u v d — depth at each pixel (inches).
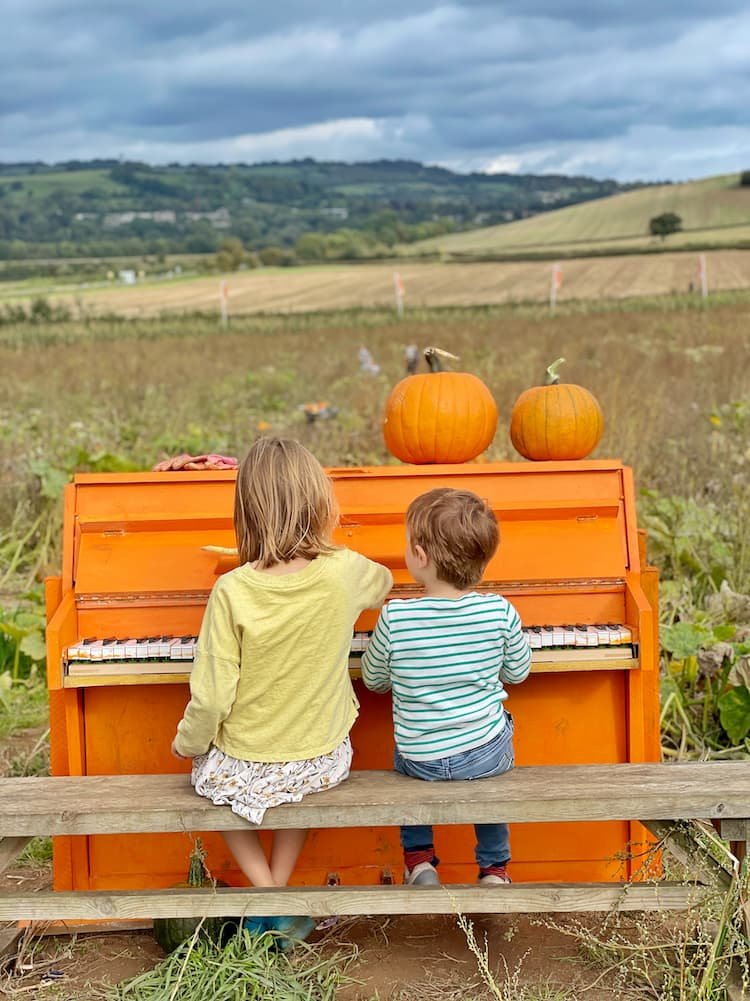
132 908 129.1
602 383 559.5
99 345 1201.4
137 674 138.9
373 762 153.4
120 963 138.7
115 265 4411.9
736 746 199.6
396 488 152.8
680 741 205.3
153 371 829.2
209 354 1035.9
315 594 126.0
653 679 149.7
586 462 154.5
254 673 126.0
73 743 145.4
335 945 141.8
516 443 172.1
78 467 361.4
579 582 148.2
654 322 1224.8
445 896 128.9
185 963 126.8
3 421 563.2
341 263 3732.8
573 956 138.0
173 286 2930.6
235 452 453.7
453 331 1202.6
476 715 133.3
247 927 134.2
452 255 3870.6
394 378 758.5
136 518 147.1
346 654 131.3
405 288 2529.5
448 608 132.3
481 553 131.4
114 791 131.2
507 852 139.9
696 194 4815.5
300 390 703.1
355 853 152.1
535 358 806.5
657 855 149.9
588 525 150.5
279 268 3639.3
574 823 152.5
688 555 280.2
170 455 441.7
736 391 570.6
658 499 319.3
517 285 2409.0
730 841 130.6
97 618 145.6
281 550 126.7
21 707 229.3
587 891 129.9
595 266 2699.3
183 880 150.8
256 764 127.2
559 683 150.3
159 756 149.1
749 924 123.5
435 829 152.1
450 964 137.1
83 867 150.2
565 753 151.6
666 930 141.8
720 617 252.5
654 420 443.8
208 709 123.7
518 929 145.2
